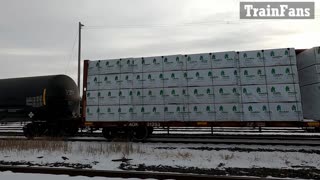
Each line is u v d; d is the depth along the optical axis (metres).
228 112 13.53
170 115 14.33
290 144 12.89
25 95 18.03
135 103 14.92
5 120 18.72
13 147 12.58
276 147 12.36
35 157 11.22
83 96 15.99
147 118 14.68
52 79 18.00
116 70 15.44
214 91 13.80
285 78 13.02
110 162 10.09
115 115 15.17
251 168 9.04
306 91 13.39
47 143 12.89
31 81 18.41
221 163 9.70
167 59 14.66
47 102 17.59
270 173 8.45
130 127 15.23
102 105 15.47
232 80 13.59
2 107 18.58
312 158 10.24
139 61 15.12
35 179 7.04
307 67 13.20
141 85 14.93
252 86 13.41
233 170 8.84
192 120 14.00
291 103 12.84
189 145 13.23
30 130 18.22
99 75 15.73
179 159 10.38
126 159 10.41
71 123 18.25
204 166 9.48
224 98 13.64
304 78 13.56
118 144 12.30
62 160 10.71
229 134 17.36
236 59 13.76
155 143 13.91
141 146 12.88
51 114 17.84
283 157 10.43
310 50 12.89
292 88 12.88
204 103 13.91
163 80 14.59
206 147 12.48
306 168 9.15
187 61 14.36
